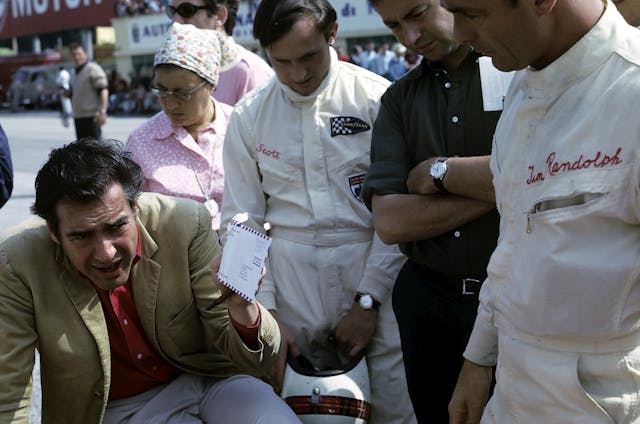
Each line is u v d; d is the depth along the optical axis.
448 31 2.45
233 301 2.30
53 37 36.25
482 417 2.11
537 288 1.78
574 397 1.79
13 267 2.29
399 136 2.67
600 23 1.69
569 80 1.72
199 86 3.29
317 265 2.96
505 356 1.93
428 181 2.48
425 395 2.74
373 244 2.97
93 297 2.36
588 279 1.71
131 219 2.25
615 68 1.68
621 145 1.64
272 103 3.02
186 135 3.38
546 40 1.71
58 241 2.24
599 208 1.67
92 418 2.43
